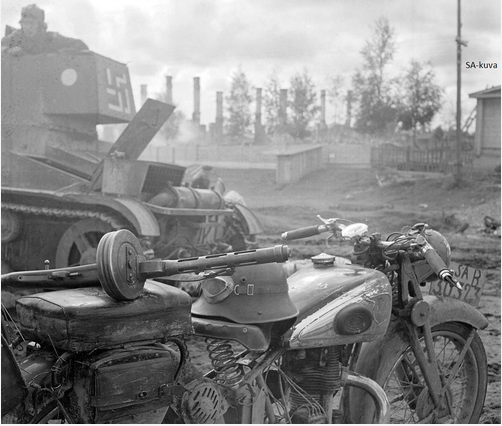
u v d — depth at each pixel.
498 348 4.48
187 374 2.17
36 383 1.93
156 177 6.18
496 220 8.89
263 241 8.29
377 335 2.54
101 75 6.88
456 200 9.48
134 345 2.01
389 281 2.80
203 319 2.35
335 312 2.47
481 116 9.73
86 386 1.94
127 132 5.98
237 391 2.31
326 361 2.53
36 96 6.68
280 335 2.41
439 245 2.84
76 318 1.90
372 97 8.18
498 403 3.44
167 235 6.18
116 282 1.92
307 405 2.51
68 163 6.77
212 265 2.05
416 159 9.98
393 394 3.14
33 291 4.36
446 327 2.95
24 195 5.88
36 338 2.03
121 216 5.64
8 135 6.54
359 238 2.73
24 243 6.04
